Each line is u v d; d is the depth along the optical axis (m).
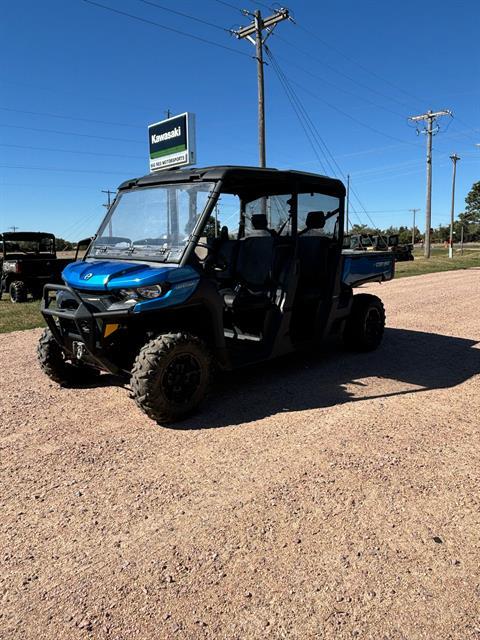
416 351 6.62
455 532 2.65
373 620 2.07
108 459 3.52
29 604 2.19
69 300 4.32
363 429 3.99
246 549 2.52
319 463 3.41
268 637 1.99
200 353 4.14
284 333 4.99
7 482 3.22
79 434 3.96
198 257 4.32
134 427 4.09
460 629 2.03
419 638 1.98
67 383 5.12
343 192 5.66
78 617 2.11
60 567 2.42
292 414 4.33
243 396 4.80
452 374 5.54
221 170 4.39
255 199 5.52
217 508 2.88
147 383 3.87
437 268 23.61
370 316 6.50
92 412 4.43
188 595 2.22
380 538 2.60
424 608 2.13
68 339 4.37
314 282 5.51
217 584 2.29
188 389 4.12
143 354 3.91
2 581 2.33
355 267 6.24
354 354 6.48
